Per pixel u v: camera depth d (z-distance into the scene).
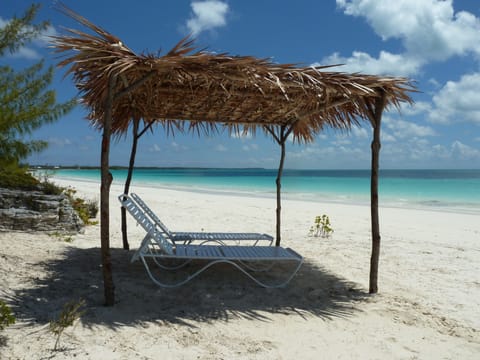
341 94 4.56
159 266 5.66
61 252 5.99
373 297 4.66
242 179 54.69
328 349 3.26
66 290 4.29
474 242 8.59
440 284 5.34
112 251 6.50
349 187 33.56
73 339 3.11
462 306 4.48
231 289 4.74
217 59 3.74
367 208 15.70
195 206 14.70
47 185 7.95
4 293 4.01
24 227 6.96
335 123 5.83
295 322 3.81
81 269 5.17
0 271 4.67
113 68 3.43
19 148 6.41
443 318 4.07
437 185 36.50
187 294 4.46
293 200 19.58
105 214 3.86
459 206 17.41
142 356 2.93
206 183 41.09
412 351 3.28
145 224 4.54
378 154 4.78
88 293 4.25
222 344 3.23
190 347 3.14
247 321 3.77
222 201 17.45
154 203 15.22
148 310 3.89
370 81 4.38
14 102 6.37
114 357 2.87
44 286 4.37
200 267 5.74
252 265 5.98
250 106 5.62
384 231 9.88
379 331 3.67
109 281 3.90
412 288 5.11
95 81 4.14
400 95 4.66
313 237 8.91
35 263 5.22
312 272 5.72
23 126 6.36
